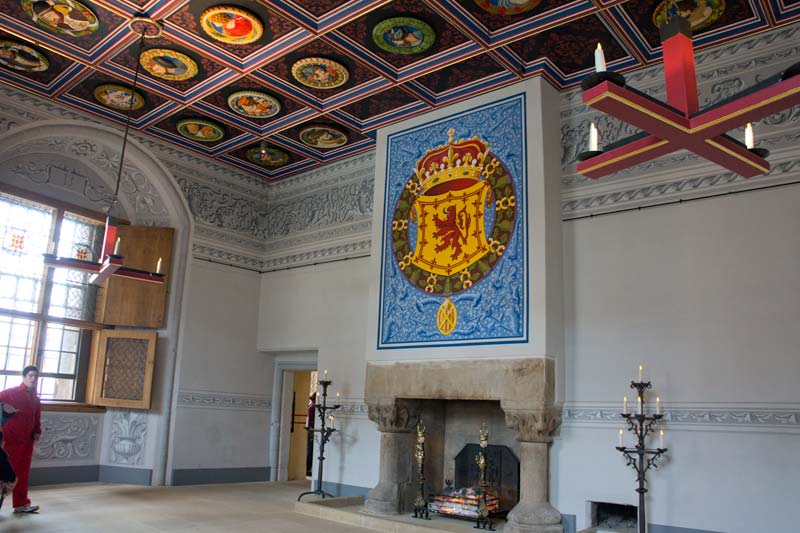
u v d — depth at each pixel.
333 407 10.33
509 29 7.55
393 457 8.86
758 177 7.20
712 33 7.47
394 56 8.21
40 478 10.15
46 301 10.50
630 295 7.81
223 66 8.52
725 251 7.27
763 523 6.56
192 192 11.72
